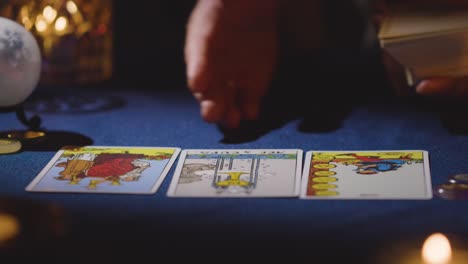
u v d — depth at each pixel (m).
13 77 1.32
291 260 0.89
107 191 1.13
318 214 1.03
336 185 1.13
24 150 1.35
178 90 1.84
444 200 1.08
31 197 1.11
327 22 2.52
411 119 1.54
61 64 1.83
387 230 0.97
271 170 1.21
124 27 2.61
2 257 0.85
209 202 1.08
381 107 1.63
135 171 1.22
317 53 2.10
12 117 1.59
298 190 1.12
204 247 0.92
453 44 1.45
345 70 1.95
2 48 1.30
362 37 2.54
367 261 0.88
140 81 1.94
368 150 1.32
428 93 1.46
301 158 1.27
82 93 1.81
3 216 0.91
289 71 1.92
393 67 1.66
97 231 0.97
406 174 1.18
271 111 1.60
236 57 1.63
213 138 1.42
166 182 1.17
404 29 1.48
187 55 1.55
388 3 1.59
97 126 1.51
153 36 2.54
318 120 1.54
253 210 1.04
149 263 0.88
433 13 1.50
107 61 1.93
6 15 1.70
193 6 2.63
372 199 1.08
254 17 1.67
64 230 0.92
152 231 0.97
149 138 1.43
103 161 1.27
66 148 1.35
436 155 1.30
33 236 0.88
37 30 1.76
